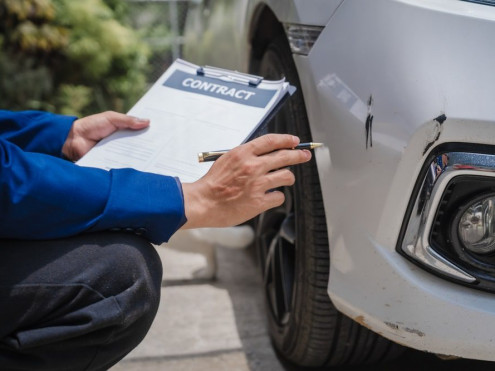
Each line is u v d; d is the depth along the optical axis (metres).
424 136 1.12
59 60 5.57
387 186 1.17
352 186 1.25
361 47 1.26
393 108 1.17
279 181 1.13
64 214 1.03
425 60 1.15
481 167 1.11
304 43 1.39
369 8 1.27
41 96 5.18
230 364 1.75
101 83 5.87
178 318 2.00
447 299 1.16
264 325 1.96
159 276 1.13
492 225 1.16
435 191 1.13
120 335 1.10
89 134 1.40
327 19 1.35
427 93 1.13
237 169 1.10
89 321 1.04
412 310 1.18
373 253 1.21
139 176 1.10
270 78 1.69
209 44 2.32
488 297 1.18
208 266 2.25
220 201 1.11
